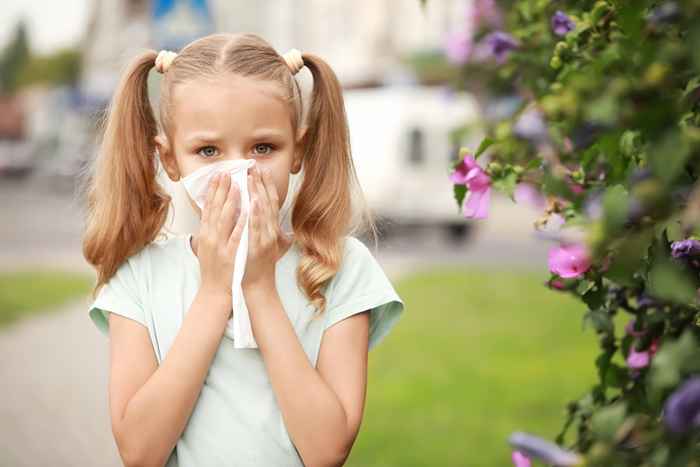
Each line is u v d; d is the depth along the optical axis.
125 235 2.99
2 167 44.12
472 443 6.63
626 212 1.99
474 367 9.08
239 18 35.56
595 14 2.96
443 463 6.25
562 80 2.96
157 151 3.10
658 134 1.98
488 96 5.41
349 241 3.05
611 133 2.40
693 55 1.94
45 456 6.80
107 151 3.07
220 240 2.70
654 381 1.85
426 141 21.89
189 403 2.67
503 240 23.47
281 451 2.71
